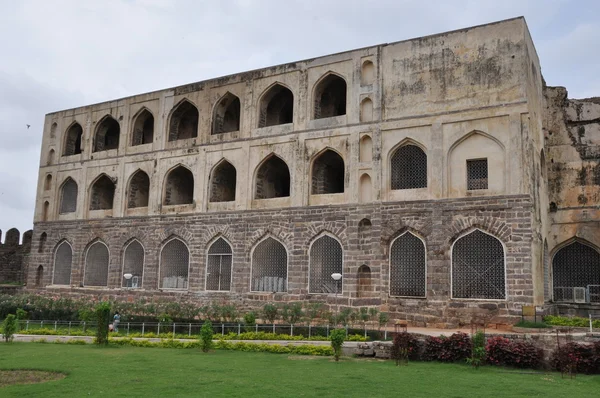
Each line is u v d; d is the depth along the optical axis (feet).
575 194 76.69
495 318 63.82
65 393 32.42
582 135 77.92
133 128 99.91
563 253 76.48
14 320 59.77
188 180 98.22
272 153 83.35
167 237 90.89
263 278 80.84
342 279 74.13
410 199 71.46
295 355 49.08
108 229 98.12
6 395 32.04
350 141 77.00
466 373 39.63
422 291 69.15
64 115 109.60
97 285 98.32
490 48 69.62
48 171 109.50
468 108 69.67
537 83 75.97
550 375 39.50
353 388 33.78
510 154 66.33
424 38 74.18
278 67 85.15
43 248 107.14
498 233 65.51
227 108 93.25
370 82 77.30
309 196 79.15
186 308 76.38
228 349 52.90
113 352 50.62
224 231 85.30
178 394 32.01
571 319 62.64
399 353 45.32
